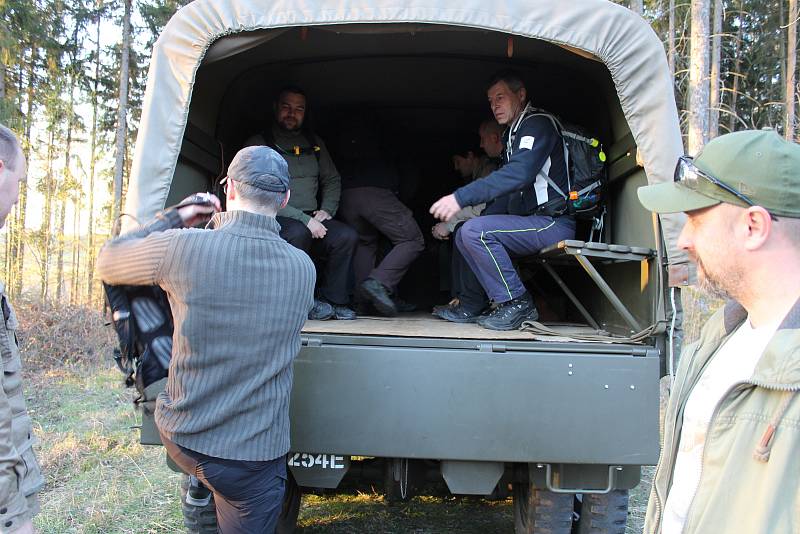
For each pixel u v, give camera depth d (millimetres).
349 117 4445
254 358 2086
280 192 2250
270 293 2115
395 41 3795
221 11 2744
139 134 2756
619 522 2951
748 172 1150
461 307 3773
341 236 3973
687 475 1323
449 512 4133
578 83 4039
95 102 19766
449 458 2477
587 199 3410
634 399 2477
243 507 2162
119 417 6168
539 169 3305
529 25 2744
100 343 9133
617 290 3404
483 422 2475
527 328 3098
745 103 24438
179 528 3648
